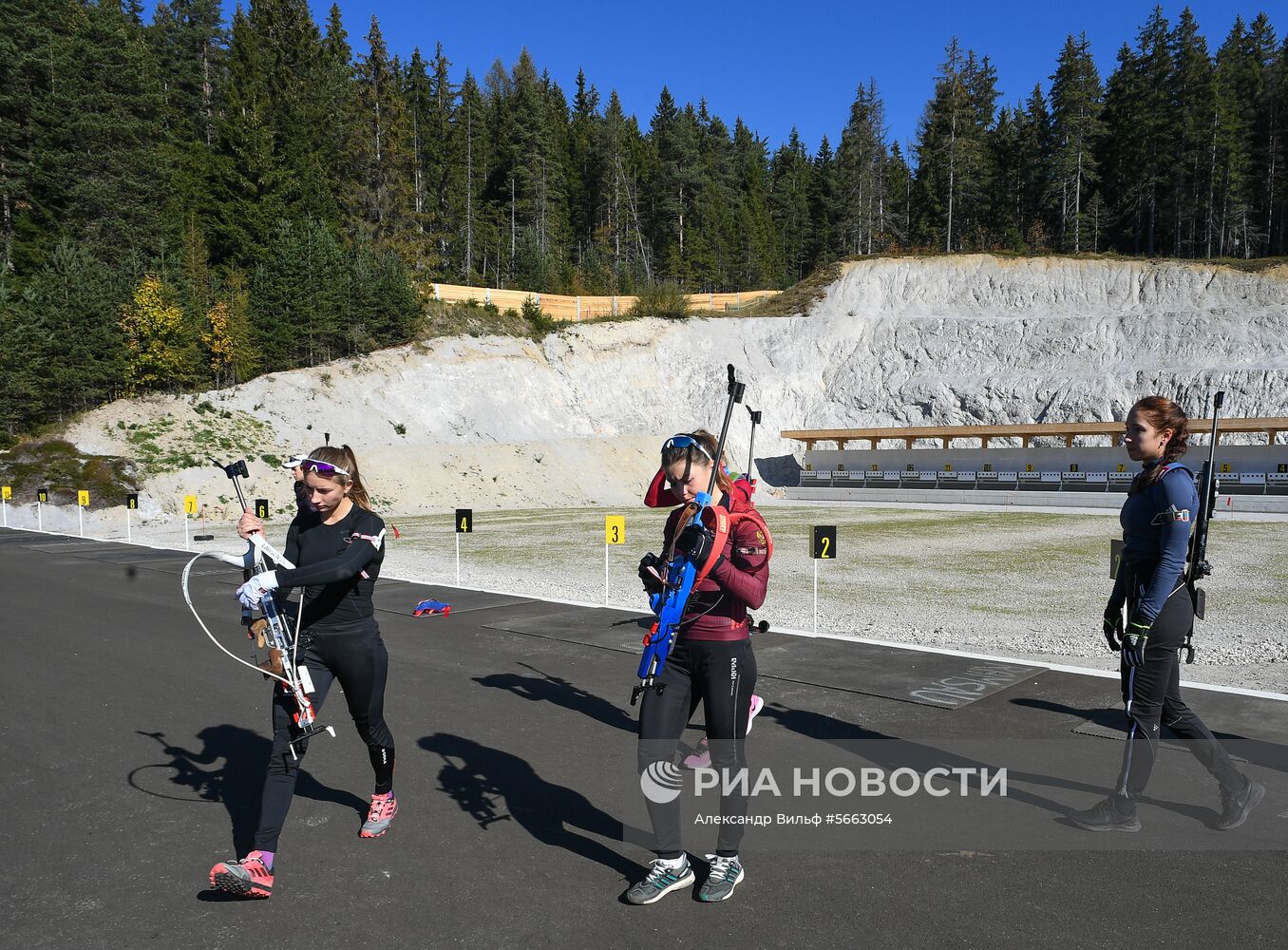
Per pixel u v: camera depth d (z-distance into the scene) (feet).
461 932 9.94
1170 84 236.43
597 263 235.61
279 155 159.63
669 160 278.67
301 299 126.00
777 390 154.20
